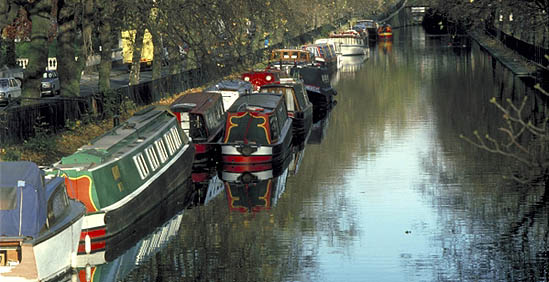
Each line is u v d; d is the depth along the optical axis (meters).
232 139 42.41
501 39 105.06
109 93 48.22
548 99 59.53
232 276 26.33
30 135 38.88
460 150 44.28
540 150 42.44
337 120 57.38
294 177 40.06
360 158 44.03
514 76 75.50
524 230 30.09
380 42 130.75
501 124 51.00
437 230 30.50
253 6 58.88
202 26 54.53
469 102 60.94
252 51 90.38
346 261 27.41
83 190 27.92
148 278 25.97
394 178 38.97
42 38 46.16
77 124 43.16
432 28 160.50
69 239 25.27
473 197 34.88
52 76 71.50
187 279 25.92
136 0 50.97
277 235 30.38
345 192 36.72
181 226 31.62
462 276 25.72
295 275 26.48
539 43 78.31
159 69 63.78
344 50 106.75
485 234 29.84
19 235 23.23
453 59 95.62
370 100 65.69
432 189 36.50
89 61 87.38
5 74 74.00
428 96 65.56
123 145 31.91
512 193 35.19
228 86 52.34
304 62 77.62
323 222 32.03
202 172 41.56
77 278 25.84
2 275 23.44
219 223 31.98
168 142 36.06
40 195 23.67
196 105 44.16
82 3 54.53
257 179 39.81
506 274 25.83
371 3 184.75
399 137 49.16
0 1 44.16
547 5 48.88
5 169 23.61
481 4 55.81
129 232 29.92
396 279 25.72
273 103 45.50
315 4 124.31
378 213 33.12
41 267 23.78
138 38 57.66
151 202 32.28
